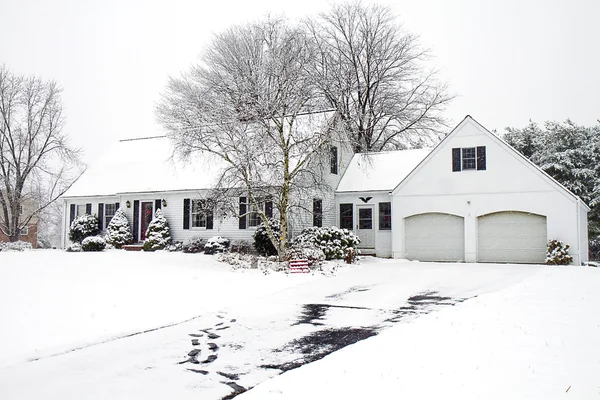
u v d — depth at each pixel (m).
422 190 25.61
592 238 35.00
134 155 33.44
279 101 21.52
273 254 24.75
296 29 23.55
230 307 14.01
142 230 29.67
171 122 24.48
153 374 8.34
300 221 25.44
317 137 21.62
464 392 6.68
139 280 17.02
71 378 8.16
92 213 31.70
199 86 25.77
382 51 40.44
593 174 35.38
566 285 15.24
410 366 7.93
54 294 14.19
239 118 21.45
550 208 22.78
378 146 41.03
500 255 23.94
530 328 9.98
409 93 40.88
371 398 6.64
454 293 15.16
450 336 9.68
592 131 37.75
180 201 28.34
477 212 24.30
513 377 7.19
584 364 7.65
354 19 40.75
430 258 25.50
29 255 22.23
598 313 11.18
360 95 39.88
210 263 22.06
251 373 8.34
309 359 9.05
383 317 12.30
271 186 21.92
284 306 14.04
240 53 22.45
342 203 28.56
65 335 10.70
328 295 15.57
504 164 23.86
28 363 9.00
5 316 11.78
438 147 25.31
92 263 19.92
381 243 27.34
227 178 21.92
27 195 40.88
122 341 10.52
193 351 9.73
